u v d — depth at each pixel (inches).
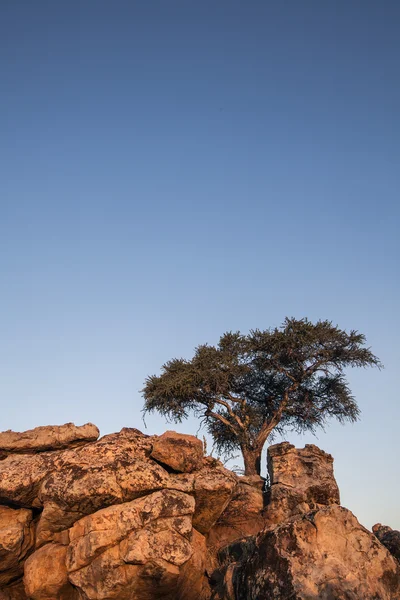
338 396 1561.3
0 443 1032.2
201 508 995.3
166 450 985.5
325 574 834.2
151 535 893.8
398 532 1084.5
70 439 1055.0
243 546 1002.1
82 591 896.3
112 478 936.9
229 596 901.2
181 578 920.9
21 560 969.5
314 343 1489.9
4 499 965.2
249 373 1569.9
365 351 1493.6
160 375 1546.5
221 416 1497.3
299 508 1081.4
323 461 1238.3
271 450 1253.1
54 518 938.7
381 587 832.9
